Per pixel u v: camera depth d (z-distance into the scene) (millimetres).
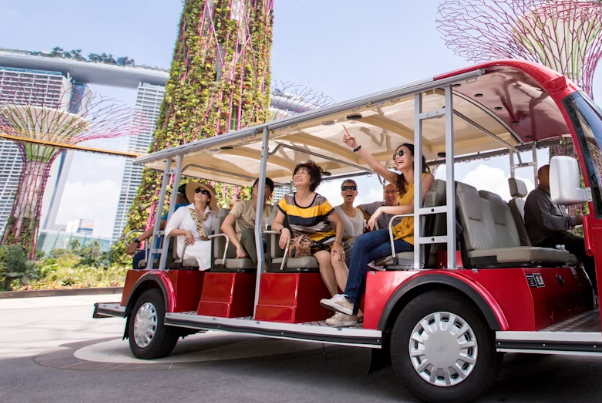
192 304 4484
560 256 3227
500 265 2775
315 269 3629
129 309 4828
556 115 3729
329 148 4770
